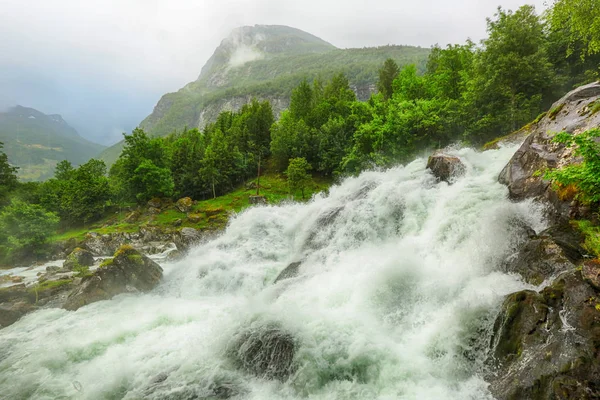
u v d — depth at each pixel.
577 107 15.12
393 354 9.41
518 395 7.18
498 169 17.59
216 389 9.62
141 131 74.44
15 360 12.71
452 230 14.40
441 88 50.78
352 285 13.42
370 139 50.53
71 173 96.94
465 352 9.09
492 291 9.79
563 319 7.53
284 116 99.44
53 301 20.81
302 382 9.31
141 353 12.12
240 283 20.55
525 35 32.00
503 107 33.53
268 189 74.06
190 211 62.94
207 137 110.88
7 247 42.97
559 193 11.47
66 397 10.30
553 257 9.38
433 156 21.17
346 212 21.27
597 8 18.48
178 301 18.61
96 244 48.31
